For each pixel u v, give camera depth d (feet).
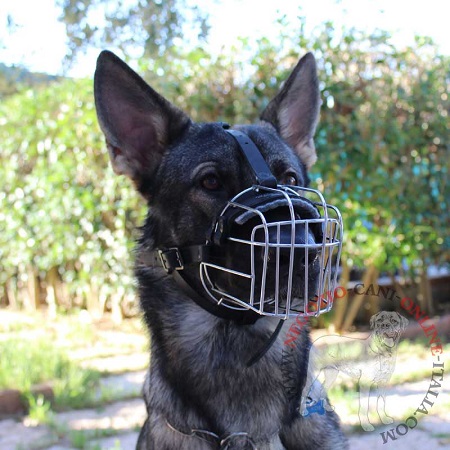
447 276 6.20
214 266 1.90
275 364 2.06
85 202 5.45
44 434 3.28
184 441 2.08
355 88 4.77
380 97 4.81
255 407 2.04
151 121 2.27
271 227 1.77
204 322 2.07
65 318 6.07
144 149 2.29
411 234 5.03
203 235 2.01
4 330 5.70
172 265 2.06
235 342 2.06
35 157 6.11
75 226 5.67
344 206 4.73
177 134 2.24
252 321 2.01
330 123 4.63
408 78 5.06
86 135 5.34
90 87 5.34
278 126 2.52
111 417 3.53
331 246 1.85
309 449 2.11
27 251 6.25
